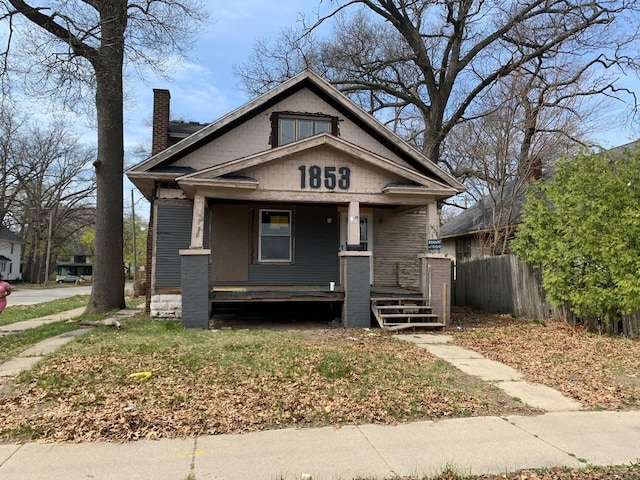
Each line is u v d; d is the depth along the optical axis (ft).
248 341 27.86
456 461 12.85
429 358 25.30
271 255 44.57
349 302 36.78
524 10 61.52
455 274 55.31
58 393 17.66
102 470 11.99
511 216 57.06
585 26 58.59
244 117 42.47
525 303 41.70
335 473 12.03
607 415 16.92
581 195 33.30
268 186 36.11
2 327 38.40
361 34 73.26
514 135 56.85
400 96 69.21
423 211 49.42
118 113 48.11
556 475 12.19
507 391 19.66
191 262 34.50
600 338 31.30
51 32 42.52
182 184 34.24
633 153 33.58
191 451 13.20
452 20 63.36
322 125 44.45
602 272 32.09
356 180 37.68
